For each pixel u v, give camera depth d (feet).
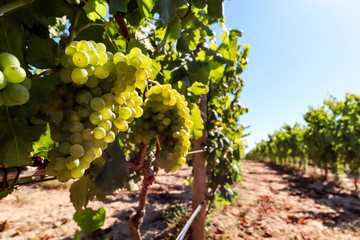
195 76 7.02
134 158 5.47
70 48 2.49
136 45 4.16
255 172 58.65
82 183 4.94
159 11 3.65
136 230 7.09
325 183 42.93
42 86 3.02
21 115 2.84
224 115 20.53
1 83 1.81
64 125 2.47
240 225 20.76
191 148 15.17
